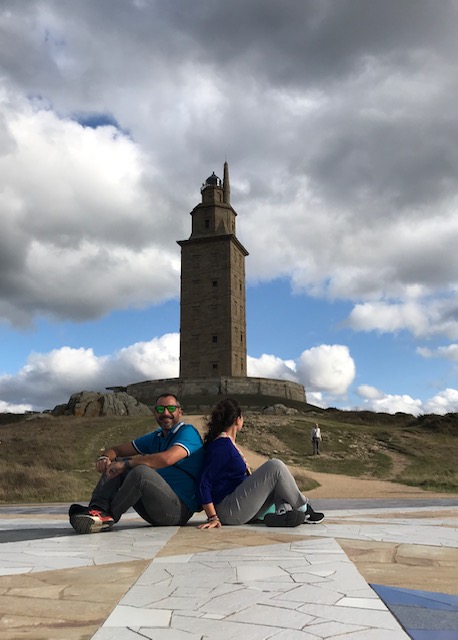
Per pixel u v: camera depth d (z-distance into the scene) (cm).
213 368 7162
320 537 495
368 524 619
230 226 7881
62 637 218
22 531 612
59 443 3356
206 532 534
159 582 314
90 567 360
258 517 598
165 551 424
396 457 3350
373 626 230
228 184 8138
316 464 3084
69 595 285
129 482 557
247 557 392
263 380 7044
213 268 7456
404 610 253
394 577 324
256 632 223
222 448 589
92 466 2766
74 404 5272
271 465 573
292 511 566
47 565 368
